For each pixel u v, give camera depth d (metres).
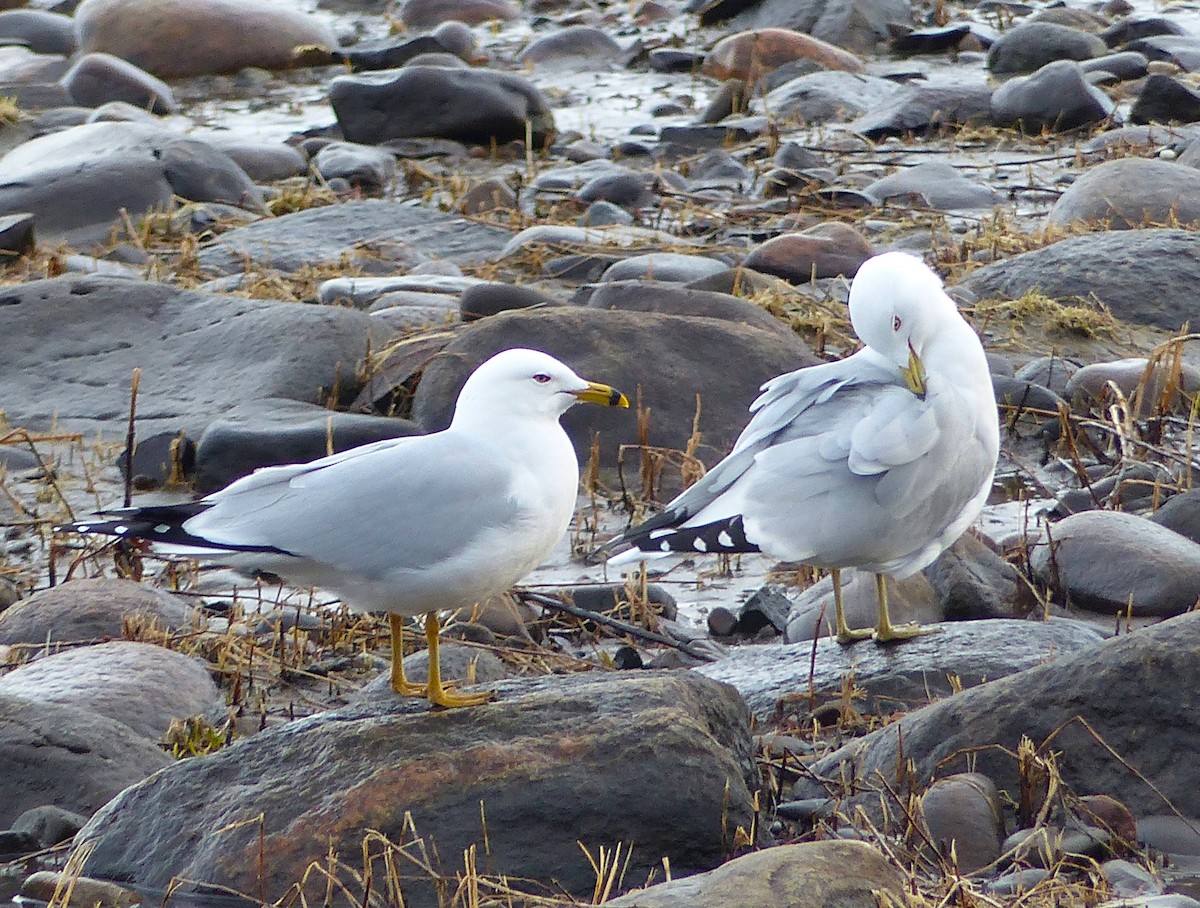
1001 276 18.31
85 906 7.86
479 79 26.56
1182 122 25.92
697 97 30.23
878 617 10.60
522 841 7.88
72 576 12.70
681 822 8.00
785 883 7.04
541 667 10.91
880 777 8.39
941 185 23.14
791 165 24.69
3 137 26.94
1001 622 10.45
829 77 28.86
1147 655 8.45
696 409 14.56
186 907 7.78
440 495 8.27
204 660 10.93
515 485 8.39
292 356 15.70
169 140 23.38
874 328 10.37
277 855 7.82
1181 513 12.34
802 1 33.62
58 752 9.07
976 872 7.87
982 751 8.54
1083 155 24.81
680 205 22.80
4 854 8.53
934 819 8.09
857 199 22.61
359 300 18.23
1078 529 11.72
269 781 8.13
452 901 7.55
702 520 10.05
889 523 9.97
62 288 16.97
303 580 8.51
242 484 8.45
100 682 10.07
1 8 37.94
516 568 8.52
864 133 26.55
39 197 21.95
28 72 31.17
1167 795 8.27
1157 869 7.92
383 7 38.31
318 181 24.78
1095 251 18.09
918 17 35.31
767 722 9.80
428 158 26.14
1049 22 32.03
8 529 13.66
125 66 29.89
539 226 21.08
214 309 16.64
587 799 7.93
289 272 20.14
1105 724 8.43
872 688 9.92
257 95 31.19
